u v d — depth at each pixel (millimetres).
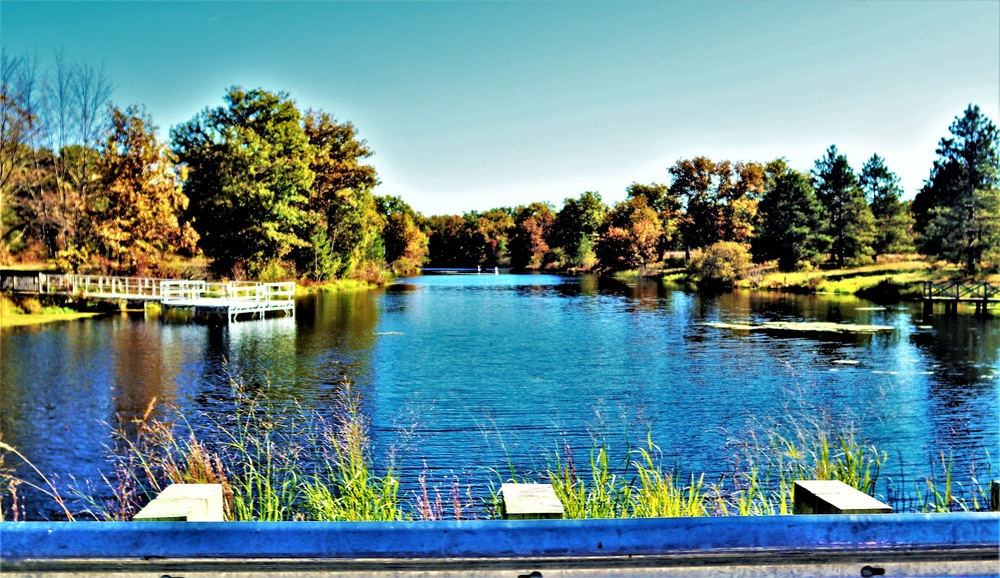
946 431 12070
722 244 60438
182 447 10672
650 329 27719
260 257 49625
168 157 41219
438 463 10055
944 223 51406
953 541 2244
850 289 48094
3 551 2125
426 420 12859
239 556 2146
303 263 55281
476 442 11297
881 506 2389
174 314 32906
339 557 2154
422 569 2146
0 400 14609
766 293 49625
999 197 50062
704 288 56812
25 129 41094
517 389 15844
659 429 12117
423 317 32812
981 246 50125
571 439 11508
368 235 63531
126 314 32812
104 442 11375
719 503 5746
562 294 49812
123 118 39781
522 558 2186
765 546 2219
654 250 87250
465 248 123938
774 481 7887
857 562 2217
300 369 18562
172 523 2154
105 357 20375
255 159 47969
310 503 5785
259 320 31125
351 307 38562
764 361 19688
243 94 51938
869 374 17609
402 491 8430
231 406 14094
